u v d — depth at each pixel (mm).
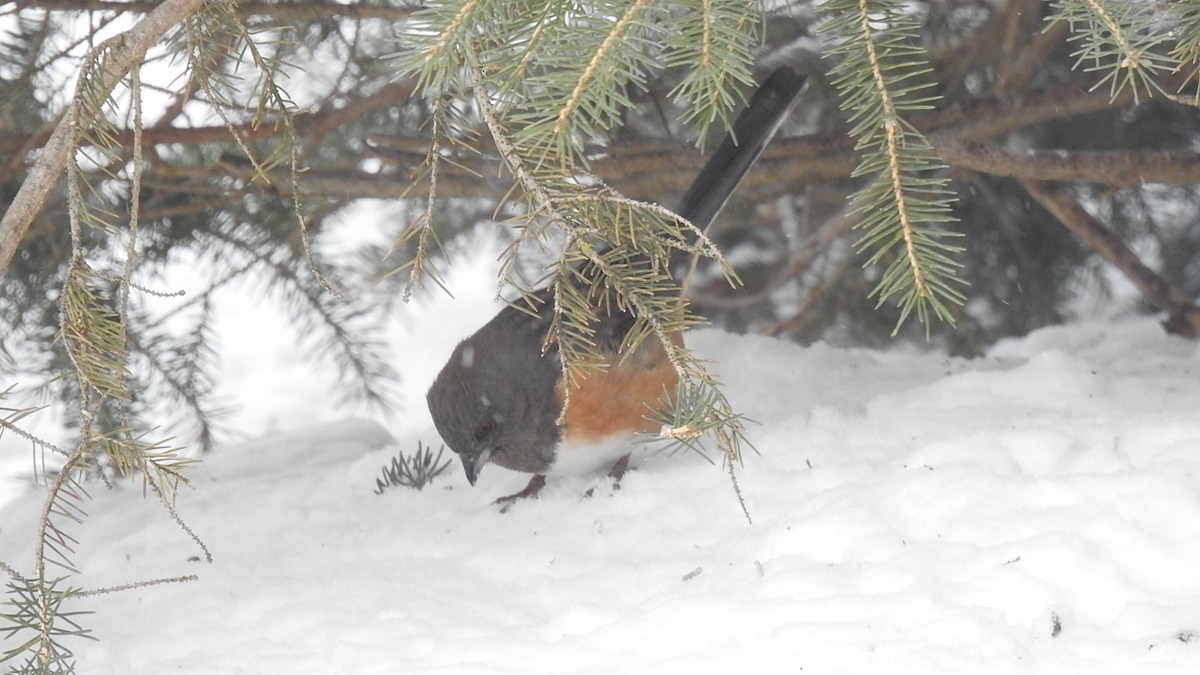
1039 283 9312
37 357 7945
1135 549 4688
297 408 14375
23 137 7156
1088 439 5840
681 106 8062
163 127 7078
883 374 8062
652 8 3932
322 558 6363
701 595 5012
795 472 6090
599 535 6000
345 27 7609
